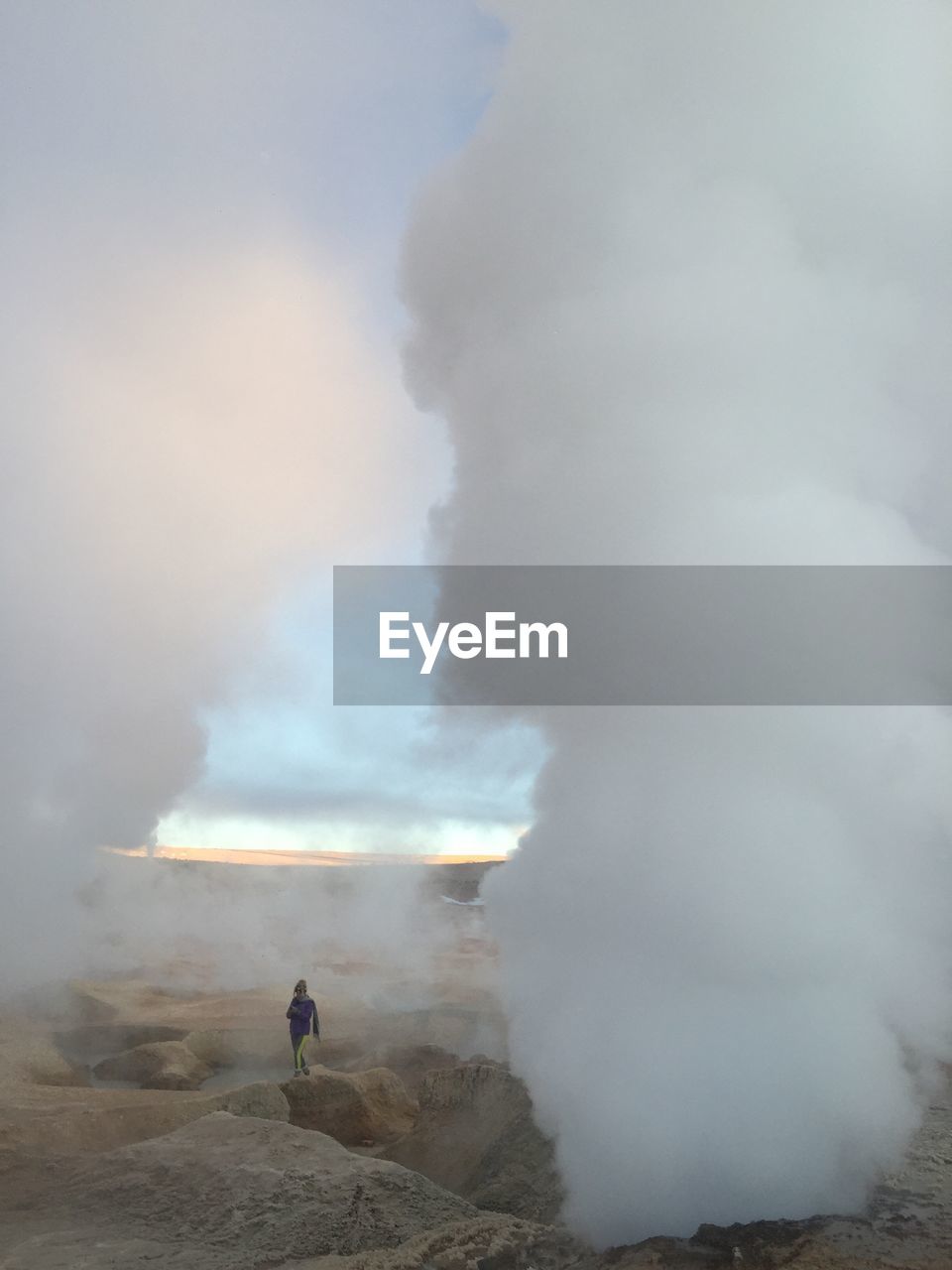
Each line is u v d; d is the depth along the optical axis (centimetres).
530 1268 586
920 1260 495
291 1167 748
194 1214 682
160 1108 965
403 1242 633
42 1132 881
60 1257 613
